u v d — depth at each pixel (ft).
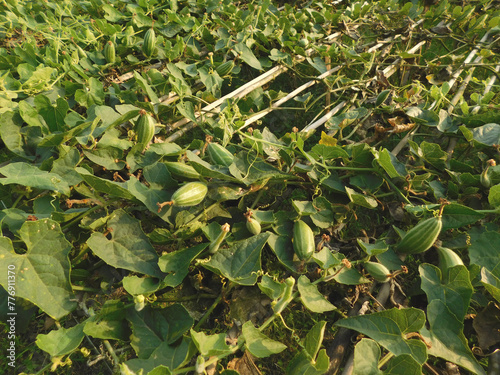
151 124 1.92
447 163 2.28
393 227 1.88
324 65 3.08
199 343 1.28
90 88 2.35
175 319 1.46
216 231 1.77
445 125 2.43
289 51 3.12
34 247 1.43
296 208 1.84
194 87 2.90
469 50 3.59
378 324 1.46
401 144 2.42
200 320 1.63
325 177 1.94
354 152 2.02
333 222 1.96
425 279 1.62
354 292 1.75
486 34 3.39
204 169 1.77
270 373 1.78
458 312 1.51
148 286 1.53
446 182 2.21
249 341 1.39
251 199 2.40
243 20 3.46
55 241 1.46
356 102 2.86
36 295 1.39
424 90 2.77
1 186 1.81
